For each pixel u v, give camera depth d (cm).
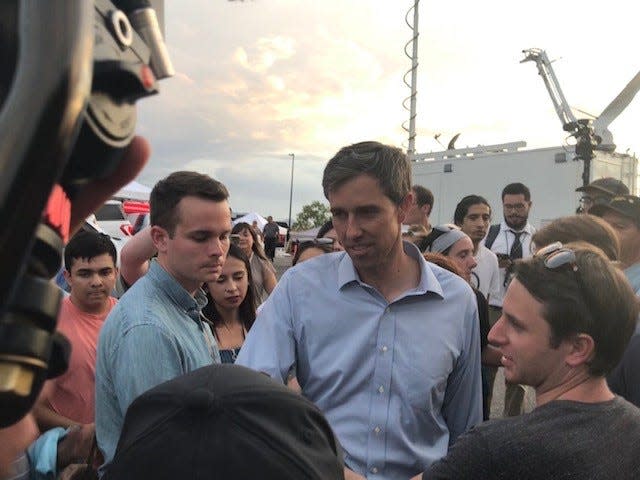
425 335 206
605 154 1034
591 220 270
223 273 345
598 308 146
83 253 301
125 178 49
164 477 77
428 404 202
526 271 158
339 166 197
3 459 56
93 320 300
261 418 83
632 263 320
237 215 2112
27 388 37
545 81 1131
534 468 134
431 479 149
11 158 32
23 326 36
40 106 33
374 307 207
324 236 434
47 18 34
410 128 1321
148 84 44
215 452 78
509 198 589
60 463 179
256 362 207
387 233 198
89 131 40
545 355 153
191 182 217
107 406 192
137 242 367
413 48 1305
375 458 196
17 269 33
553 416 142
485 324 328
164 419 83
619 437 140
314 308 211
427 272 210
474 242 496
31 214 33
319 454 85
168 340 191
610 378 219
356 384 203
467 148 1258
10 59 36
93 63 38
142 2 46
